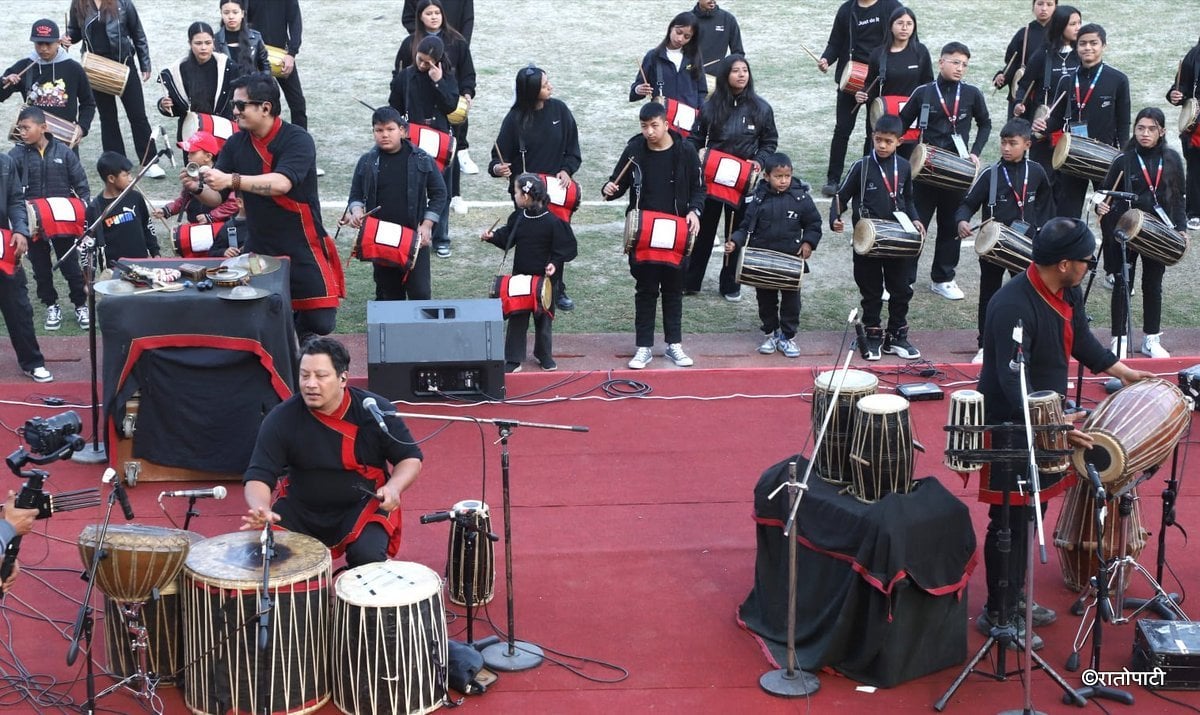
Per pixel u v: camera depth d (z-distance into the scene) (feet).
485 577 26.20
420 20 47.93
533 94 40.37
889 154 39.24
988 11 77.61
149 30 73.05
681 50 46.29
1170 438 24.57
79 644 23.65
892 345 39.78
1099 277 46.14
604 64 69.15
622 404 35.96
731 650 25.05
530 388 36.88
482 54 70.49
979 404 24.08
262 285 31.12
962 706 23.38
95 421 32.04
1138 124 38.58
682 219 37.68
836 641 24.03
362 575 23.26
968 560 24.29
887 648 23.71
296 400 24.56
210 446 31.07
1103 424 24.47
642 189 37.93
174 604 23.30
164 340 30.48
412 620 22.48
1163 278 46.21
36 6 77.15
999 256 37.17
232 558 22.82
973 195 39.24
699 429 34.53
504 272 45.88
